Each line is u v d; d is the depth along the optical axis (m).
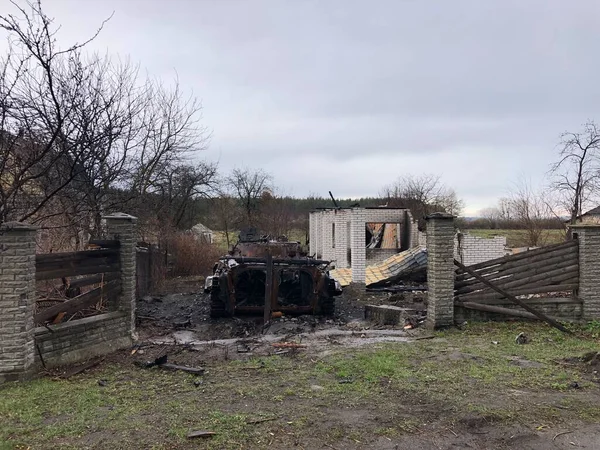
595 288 8.79
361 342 7.61
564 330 8.22
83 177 10.32
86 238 11.48
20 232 5.52
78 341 6.57
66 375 5.78
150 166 16.44
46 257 6.13
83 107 9.48
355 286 15.48
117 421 4.26
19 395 5.01
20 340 5.50
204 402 4.76
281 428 4.09
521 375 5.63
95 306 7.63
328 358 6.49
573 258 8.92
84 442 3.82
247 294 11.41
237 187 41.66
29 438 3.92
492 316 8.84
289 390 5.09
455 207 34.94
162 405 4.68
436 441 3.87
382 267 17.59
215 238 35.06
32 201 8.21
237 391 5.10
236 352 7.06
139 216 15.84
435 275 8.55
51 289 8.33
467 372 5.77
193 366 6.20
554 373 5.72
